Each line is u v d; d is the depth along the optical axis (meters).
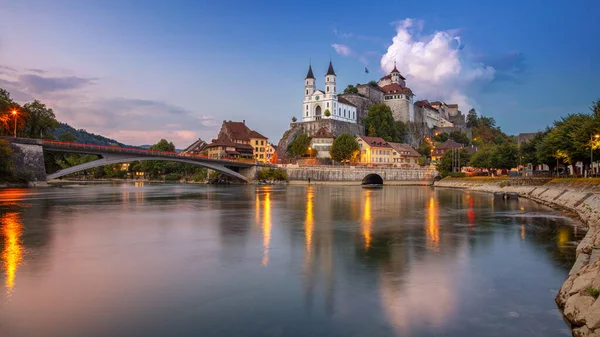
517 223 42.84
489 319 16.05
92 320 15.83
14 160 96.06
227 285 20.25
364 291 19.36
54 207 57.12
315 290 19.50
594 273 16.69
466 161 159.75
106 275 21.95
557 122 99.44
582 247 26.91
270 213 52.28
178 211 54.09
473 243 31.38
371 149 181.00
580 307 15.15
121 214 50.06
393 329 15.16
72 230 37.12
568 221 44.50
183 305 17.47
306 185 149.88
